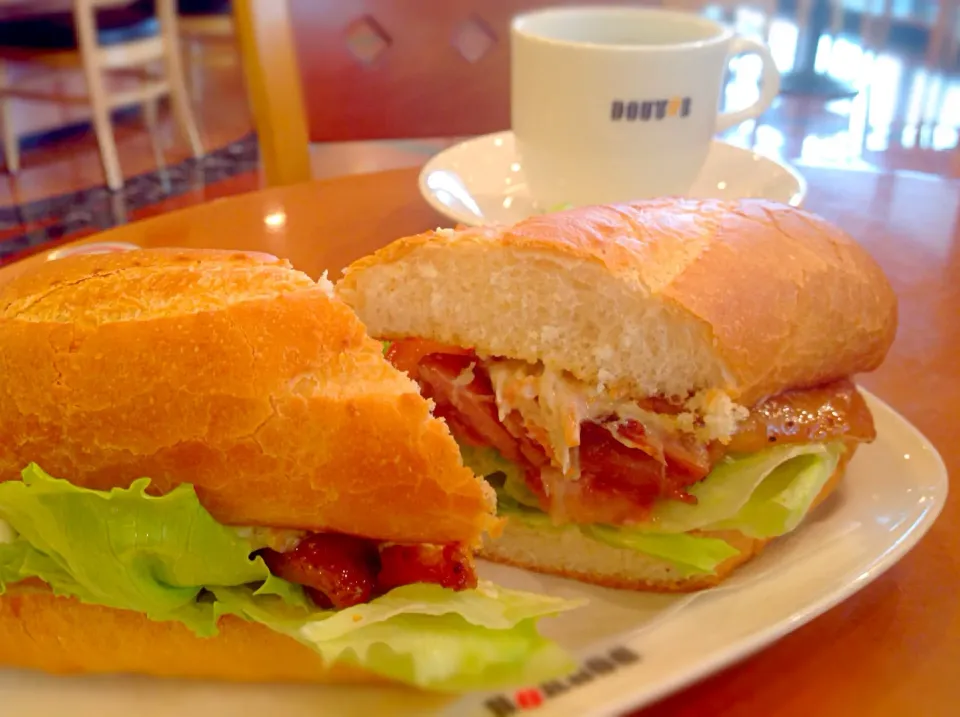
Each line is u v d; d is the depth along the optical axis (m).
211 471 0.17
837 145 0.52
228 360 0.17
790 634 0.18
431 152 0.52
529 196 0.35
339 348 0.17
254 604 0.18
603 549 0.21
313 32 0.50
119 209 0.75
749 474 0.20
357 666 0.17
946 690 0.17
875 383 0.26
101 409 0.17
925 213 0.37
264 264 0.19
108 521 0.17
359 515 0.17
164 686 0.18
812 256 0.22
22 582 0.18
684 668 0.16
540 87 0.31
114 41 0.97
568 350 0.21
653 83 0.30
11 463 0.17
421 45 0.51
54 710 0.17
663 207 0.23
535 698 0.16
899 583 0.19
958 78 0.76
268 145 0.43
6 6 0.95
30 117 1.07
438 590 0.18
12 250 0.66
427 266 0.21
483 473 0.23
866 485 0.22
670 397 0.21
